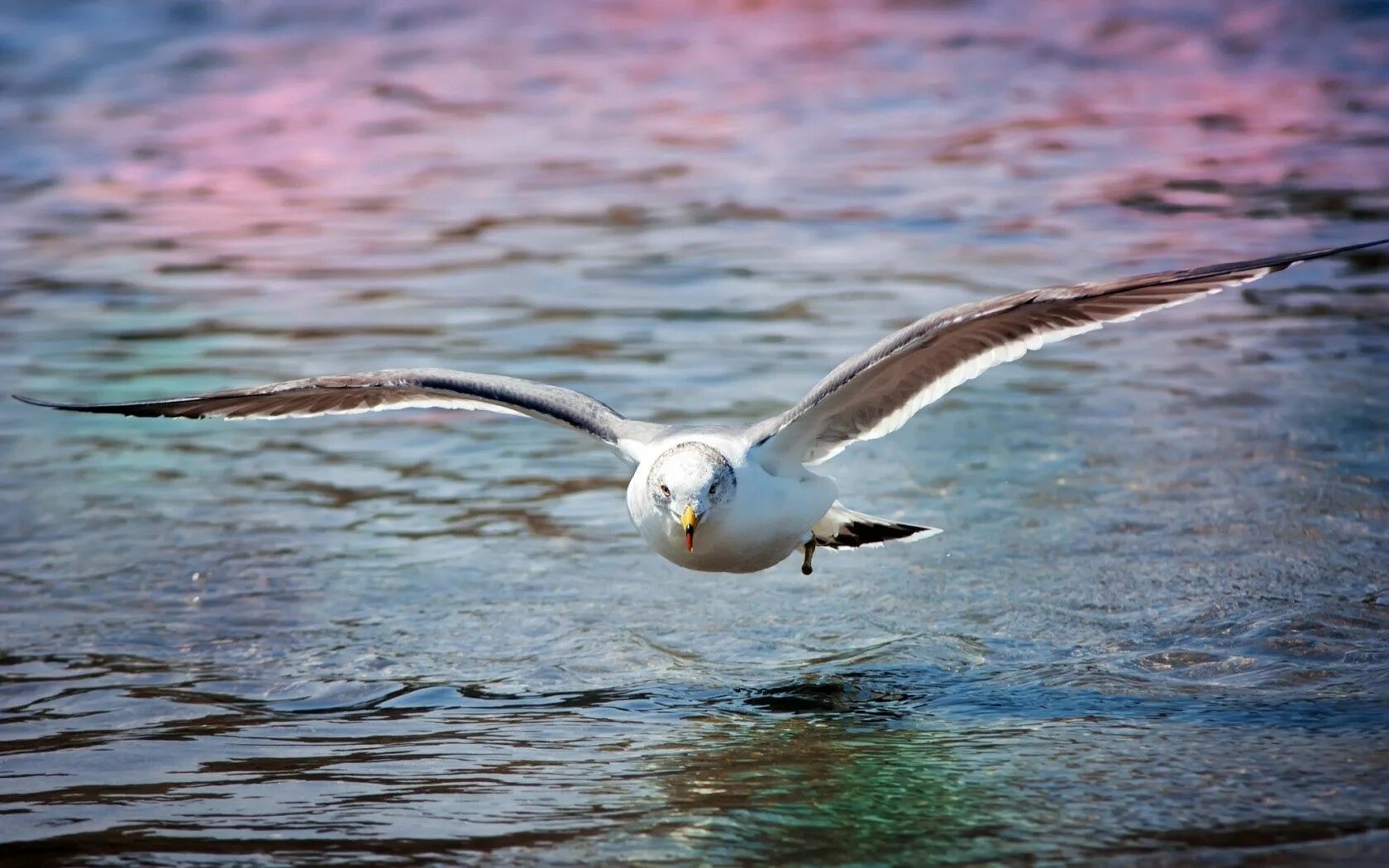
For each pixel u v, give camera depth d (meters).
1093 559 12.11
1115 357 17.42
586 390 16.31
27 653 10.91
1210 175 25.73
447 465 14.91
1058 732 9.33
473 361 17.52
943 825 8.14
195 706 10.09
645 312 19.39
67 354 18.14
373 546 12.90
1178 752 8.94
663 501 9.58
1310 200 23.91
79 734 9.67
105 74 35.62
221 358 17.89
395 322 19.27
